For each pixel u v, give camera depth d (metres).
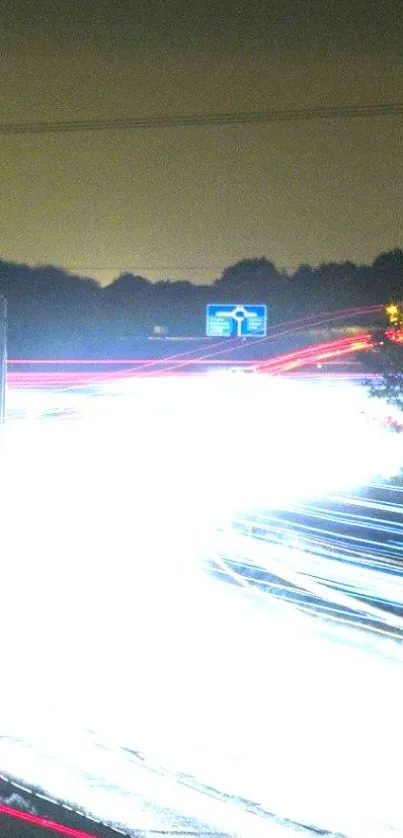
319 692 7.39
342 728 6.48
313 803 5.14
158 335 57.44
